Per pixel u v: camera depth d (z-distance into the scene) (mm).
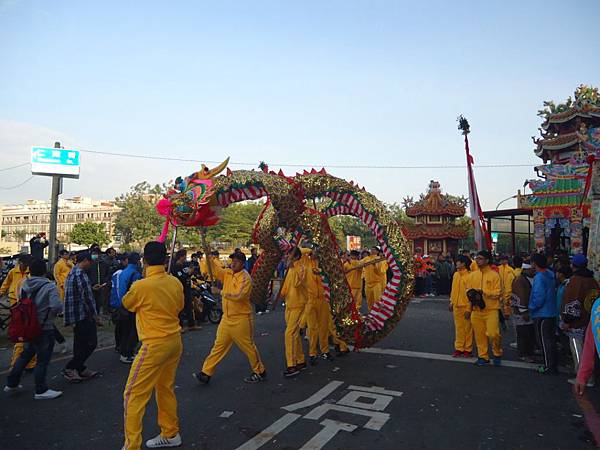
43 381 5211
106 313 11516
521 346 7055
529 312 6754
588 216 14328
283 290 6363
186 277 9773
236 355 7383
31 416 4660
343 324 6871
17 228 87125
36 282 5262
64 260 9922
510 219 19469
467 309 6957
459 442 3977
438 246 25047
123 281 6992
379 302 7340
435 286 17359
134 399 3611
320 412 4707
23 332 4961
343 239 49844
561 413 4660
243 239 50062
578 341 5336
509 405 4906
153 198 54688
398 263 7332
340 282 7008
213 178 6879
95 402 5098
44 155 16953
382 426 4332
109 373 6355
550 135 18531
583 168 14555
